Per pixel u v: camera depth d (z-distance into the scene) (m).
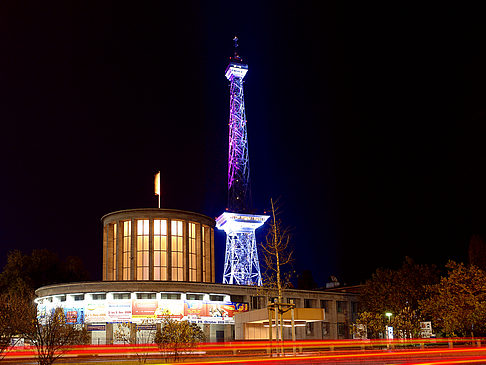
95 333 74.94
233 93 157.50
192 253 87.62
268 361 49.47
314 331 90.44
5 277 101.69
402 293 90.06
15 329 42.56
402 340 76.69
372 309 91.50
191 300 78.31
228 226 137.75
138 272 83.12
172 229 86.00
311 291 92.94
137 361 57.25
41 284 104.62
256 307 85.50
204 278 90.19
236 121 154.12
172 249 84.81
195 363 48.91
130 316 74.75
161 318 75.06
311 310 63.94
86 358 66.00
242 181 149.25
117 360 61.47
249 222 138.25
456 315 64.06
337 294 96.25
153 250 83.81
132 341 68.25
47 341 38.72
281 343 56.44
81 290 77.19
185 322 56.69
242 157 151.88
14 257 103.25
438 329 86.38
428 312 74.56
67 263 112.12
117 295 77.56
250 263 133.75
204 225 90.69
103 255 88.12
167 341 54.06
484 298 62.62
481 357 50.25
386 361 46.06
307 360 49.47
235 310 81.56
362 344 78.88
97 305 75.31
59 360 61.66
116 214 86.38
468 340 75.44
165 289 77.69
